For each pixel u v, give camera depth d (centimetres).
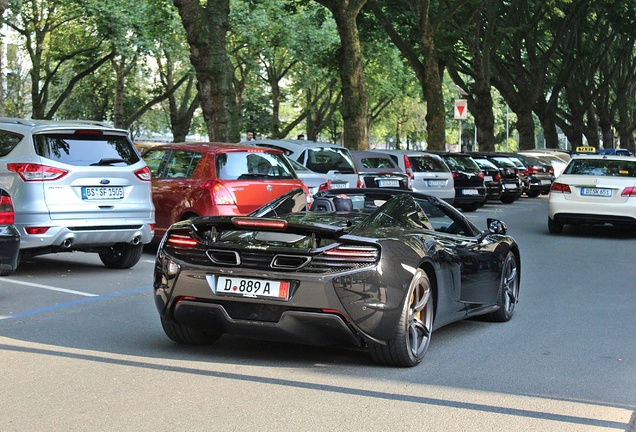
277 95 5325
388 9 3734
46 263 1184
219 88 2052
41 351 643
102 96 5509
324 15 3725
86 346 663
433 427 467
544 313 866
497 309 798
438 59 3347
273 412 488
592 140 5978
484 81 3797
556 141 5059
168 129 7506
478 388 556
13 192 991
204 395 523
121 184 1055
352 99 2661
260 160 1244
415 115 7419
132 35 3853
